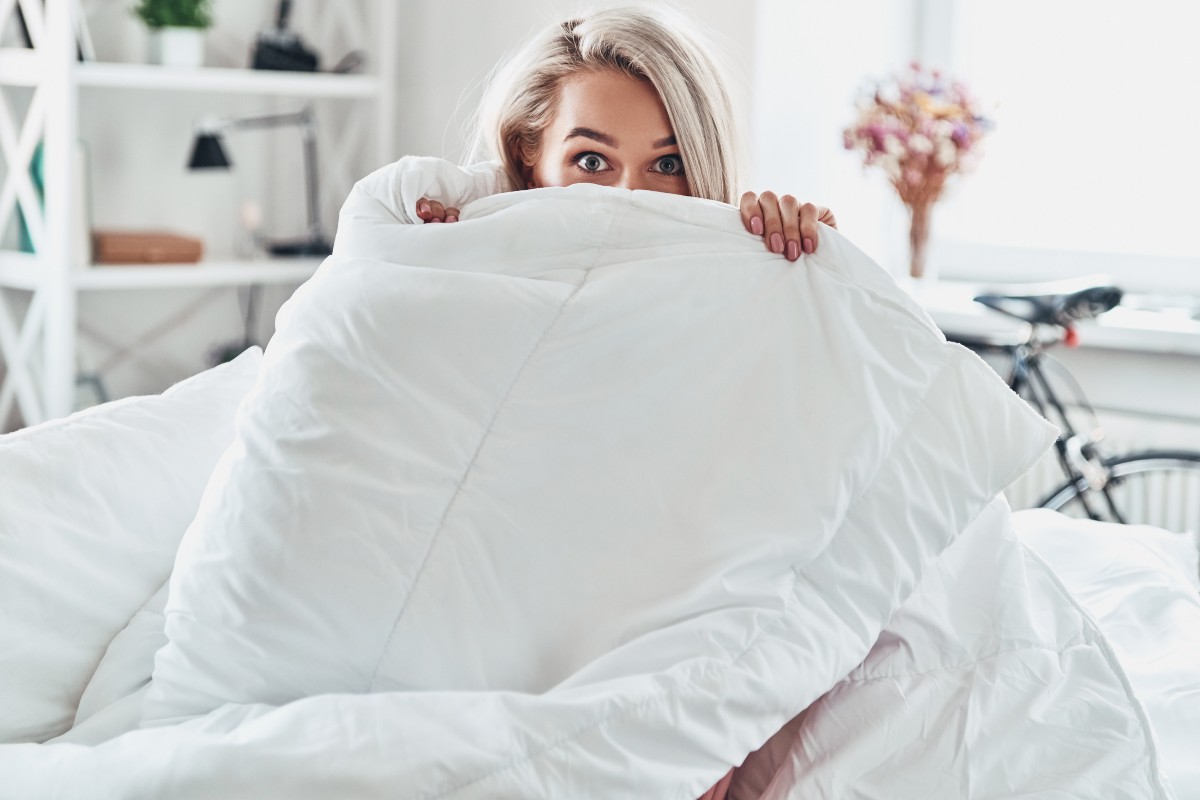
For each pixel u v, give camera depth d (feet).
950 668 3.84
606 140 4.40
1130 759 3.61
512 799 2.88
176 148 10.39
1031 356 8.56
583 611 3.36
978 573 4.02
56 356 8.78
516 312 3.58
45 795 3.04
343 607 3.30
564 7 9.61
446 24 10.55
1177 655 4.54
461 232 3.82
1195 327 8.61
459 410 3.50
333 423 3.47
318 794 2.87
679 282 3.71
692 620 3.30
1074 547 5.42
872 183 10.43
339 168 10.90
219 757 2.92
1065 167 9.98
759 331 3.71
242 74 9.48
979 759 3.59
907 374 3.75
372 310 3.58
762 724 3.29
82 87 9.80
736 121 4.63
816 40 9.33
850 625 3.61
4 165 9.50
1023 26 10.00
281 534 3.36
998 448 3.77
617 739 3.02
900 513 3.65
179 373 10.69
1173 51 9.47
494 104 4.77
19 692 3.75
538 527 3.41
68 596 3.92
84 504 4.08
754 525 3.45
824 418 3.59
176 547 4.30
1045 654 3.83
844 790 3.55
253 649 3.33
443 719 3.00
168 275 9.29
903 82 9.25
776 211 3.88
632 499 3.47
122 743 3.12
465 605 3.33
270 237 11.03
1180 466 8.40
